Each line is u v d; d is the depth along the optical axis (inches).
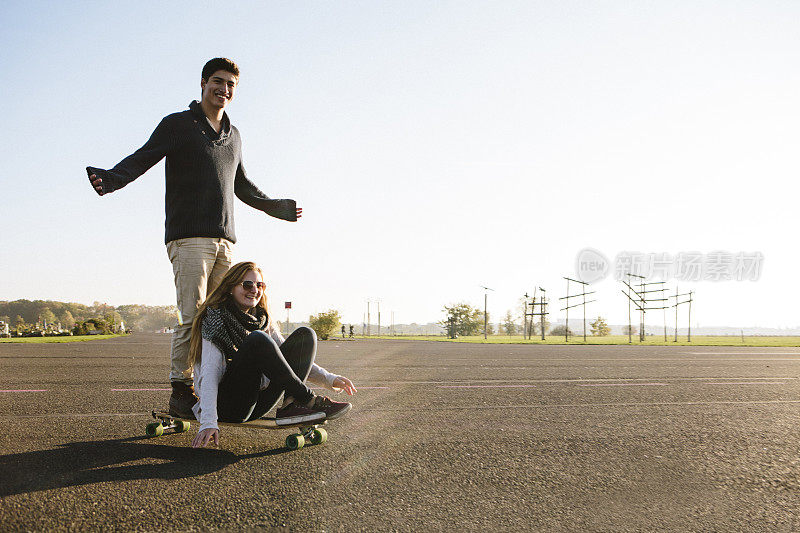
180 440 124.4
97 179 114.0
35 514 74.2
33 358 394.9
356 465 105.1
